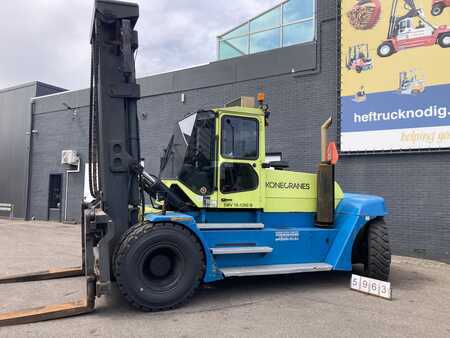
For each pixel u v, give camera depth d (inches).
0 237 514.3
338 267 269.9
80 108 731.4
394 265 358.3
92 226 209.9
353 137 425.4
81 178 722.8
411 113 394.3
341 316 213.2
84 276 289.4
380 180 413.1
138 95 236.2
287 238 269.4
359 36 424.5
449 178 377.7
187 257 223.8
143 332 186.1
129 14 234.2
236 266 253.9
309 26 478.6
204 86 556.4
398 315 216.4
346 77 430.9
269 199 275.7
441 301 245.3
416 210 393.4
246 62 515.2
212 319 205.3
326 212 285.4
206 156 256.1
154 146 612.1
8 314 197.8
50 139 780.6
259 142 265.4
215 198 251.9
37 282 273.9
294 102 474.0
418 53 392.2
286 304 233.8
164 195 245.6
